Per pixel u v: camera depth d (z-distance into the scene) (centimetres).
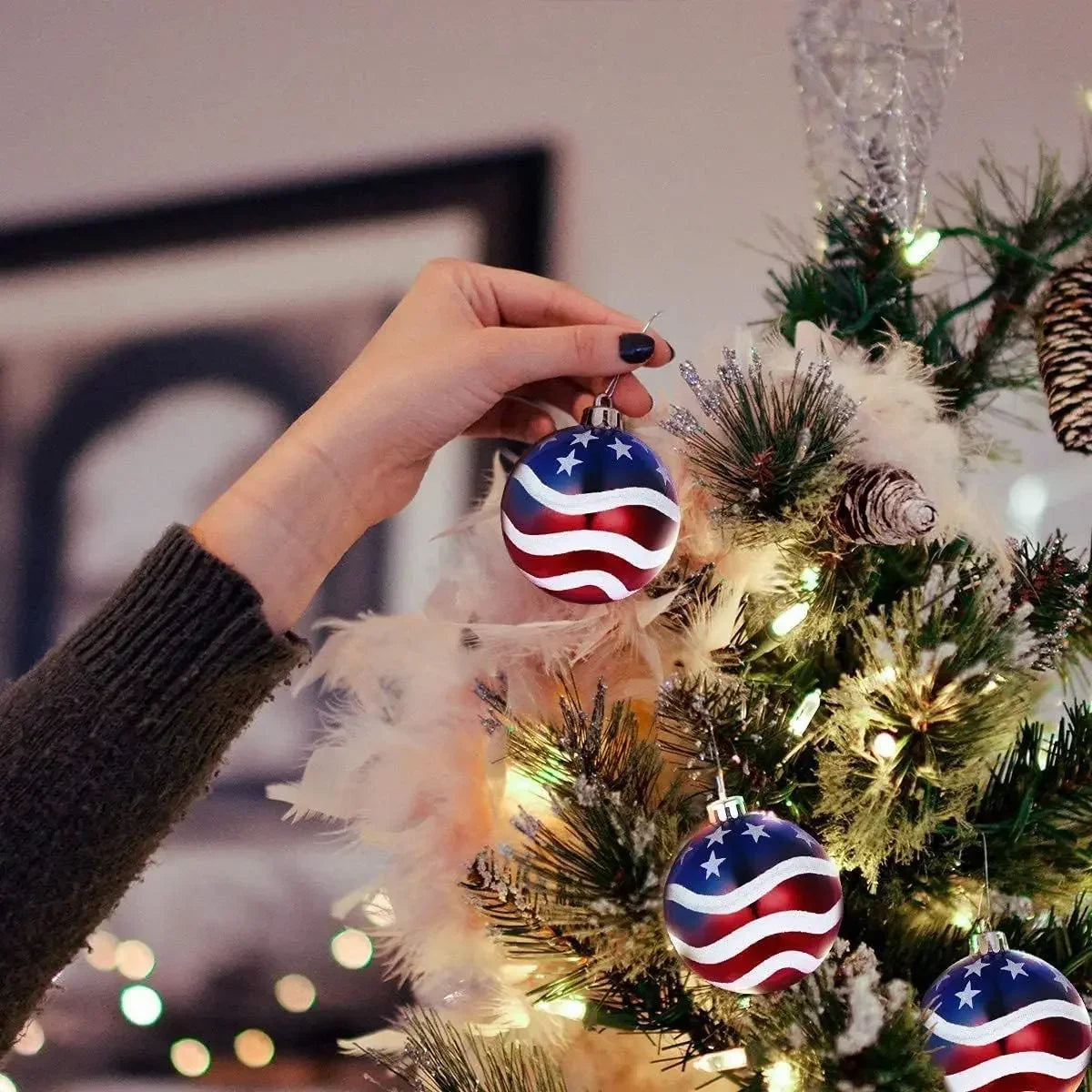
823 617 100
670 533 95
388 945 107
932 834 100
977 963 95
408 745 103
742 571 101
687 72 156
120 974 149
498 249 159
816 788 101
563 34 162
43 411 172
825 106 107
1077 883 101
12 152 183
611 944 96
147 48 181
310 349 165
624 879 96
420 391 101
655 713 101
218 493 165
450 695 103
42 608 167
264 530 99
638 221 154
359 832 106
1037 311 108
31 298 176
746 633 101
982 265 111
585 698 102
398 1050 107
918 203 107
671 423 98
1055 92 136
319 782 105
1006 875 100
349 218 166
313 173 169
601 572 95
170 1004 146
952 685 97
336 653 107
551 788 99
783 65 152
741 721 99
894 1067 92
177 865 149
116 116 180
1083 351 105
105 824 94
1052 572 101
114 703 95
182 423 167
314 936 144
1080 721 103
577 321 106
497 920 100
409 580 149
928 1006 95
